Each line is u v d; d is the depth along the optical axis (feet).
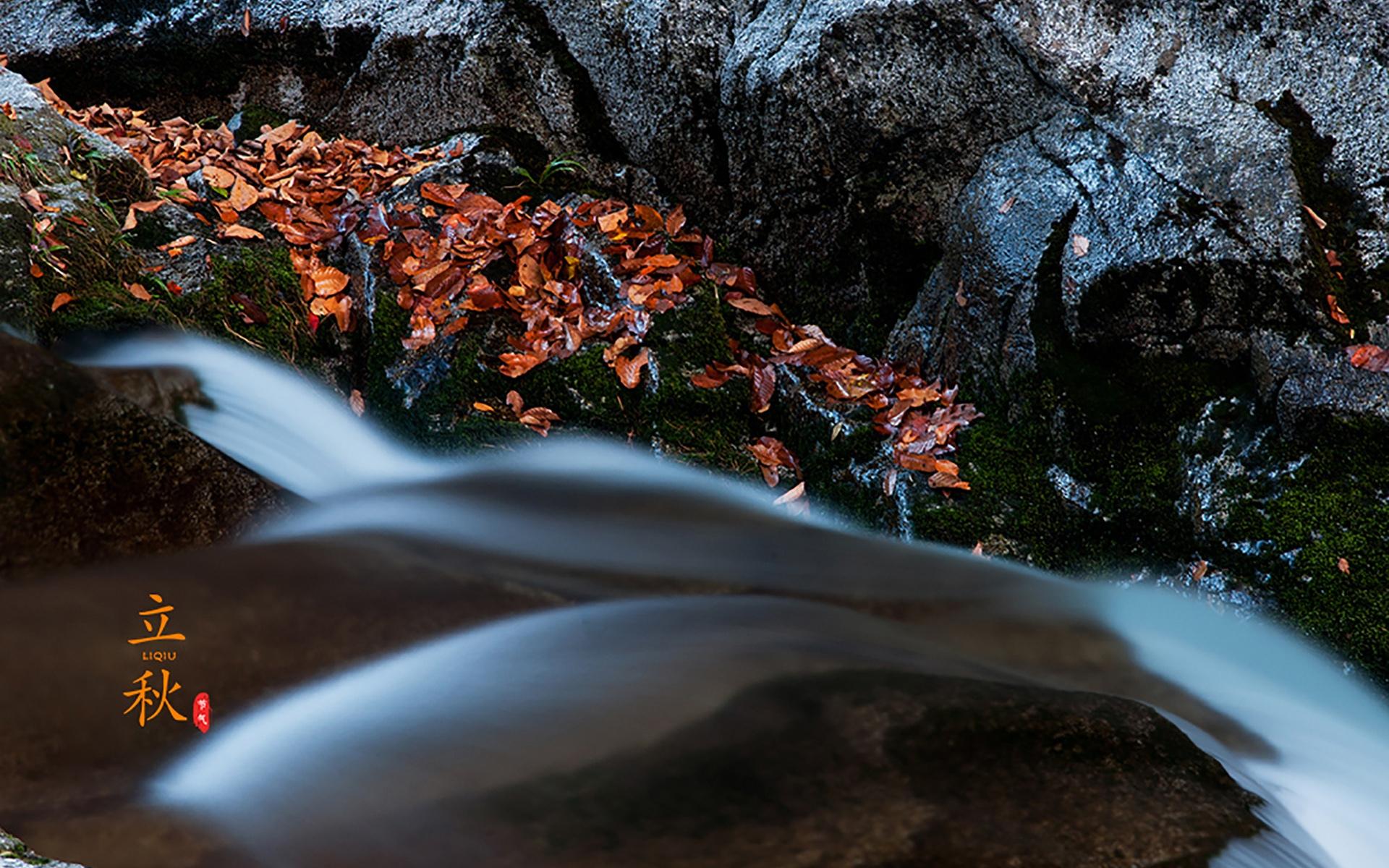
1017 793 17.51
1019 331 21.50
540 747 17.94
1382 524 20.38
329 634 19.07
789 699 18.94
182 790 16.76
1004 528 21.12
